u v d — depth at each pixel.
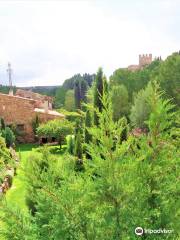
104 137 4.54
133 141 5.34
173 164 5.02
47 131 43.12
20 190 21.98
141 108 44.06
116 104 61.31
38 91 165.88
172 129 5.10
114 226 4.59
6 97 55.78
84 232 4.61
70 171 5.27
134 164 4.68
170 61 56.34
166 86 54.16
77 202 4.68
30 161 5.16
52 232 4.79
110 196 4.54
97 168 4.65
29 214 5.21
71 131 42.94
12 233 4.88
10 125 55.72
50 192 4.73
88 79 145.38
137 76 76.06
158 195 4.82
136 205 4.74
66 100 107.31
